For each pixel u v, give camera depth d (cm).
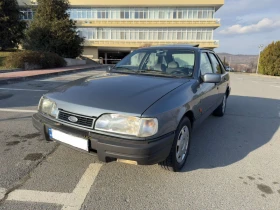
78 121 231
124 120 215
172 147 248
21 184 236
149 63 361
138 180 253
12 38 2206
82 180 249
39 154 303
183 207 213
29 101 604
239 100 774
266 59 2742
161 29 4216
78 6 4119
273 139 399
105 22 4169
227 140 388
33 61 1600
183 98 262
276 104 712
